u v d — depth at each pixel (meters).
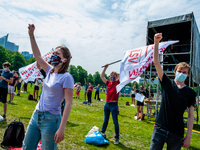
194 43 7.99
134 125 6.41
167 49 11.26
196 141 5.07
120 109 11.04
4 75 5.14
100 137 3.99
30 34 2.13
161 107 2.21
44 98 1.83
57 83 1.78
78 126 5.35
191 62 7.63
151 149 2.18
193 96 2.11
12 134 3.27
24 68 5.14
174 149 2.05
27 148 1.82
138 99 7.35
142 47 4.82
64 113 1.68
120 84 4.33
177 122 2.06
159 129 2.14
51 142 1.77
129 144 4.22
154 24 8.95
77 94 16.70
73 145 3.70
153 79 9.94
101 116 7.67
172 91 2.12
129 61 4.68
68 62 1.94
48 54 4.61
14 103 8.26
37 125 1.82
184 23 9.47
